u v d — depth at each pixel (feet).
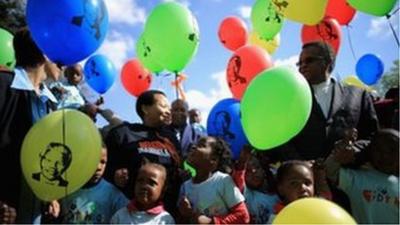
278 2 12.62
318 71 10.21
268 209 10.69
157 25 12.93
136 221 9.00
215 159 10.08
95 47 9.06
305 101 9.00
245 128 9.43
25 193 8.40
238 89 13.08
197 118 17.54
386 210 8.83
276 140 9.13
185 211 9.28
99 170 9.59
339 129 9.91
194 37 13.00
